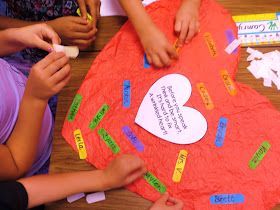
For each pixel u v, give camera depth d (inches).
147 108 28.5
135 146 27.8
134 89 29.2
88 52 31.6
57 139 29.1
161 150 27.3
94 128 28.8
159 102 28.5
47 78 26.2
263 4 30.9
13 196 24.7
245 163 26.0
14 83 33.6
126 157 26.6
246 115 27.2
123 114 28.7
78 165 28.2
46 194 26.4
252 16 30.7
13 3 40.4
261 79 28.2
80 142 28.6
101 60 30.7
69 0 38.1
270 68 28.5
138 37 30.9
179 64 29.3
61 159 28.5
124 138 28.1
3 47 32.4
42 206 36.4
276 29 29.9
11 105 31.8
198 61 29.2
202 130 27.2
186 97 28.2
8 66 35.0
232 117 27.3
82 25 32.4
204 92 28.2
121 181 26.3
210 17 30.6
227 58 29.0
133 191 26.7
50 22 34.8
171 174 26.6
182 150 27.0
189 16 30.0
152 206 25.6
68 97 30.2
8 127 31.3
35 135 28.9
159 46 29.1
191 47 29.7
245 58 29.2
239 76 28.7
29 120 28.2
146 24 30.0
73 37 32.2
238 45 29.3
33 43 29.8
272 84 27.9
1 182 25.8
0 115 30.0
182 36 29.7
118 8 32.8
